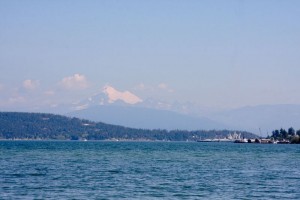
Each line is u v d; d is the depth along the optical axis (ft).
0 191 274.36
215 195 269.03
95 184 312.09
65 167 446.60
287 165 515.50
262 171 426.92
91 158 614.75
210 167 471.62
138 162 540.11
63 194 266.36
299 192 283.79
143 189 291.17
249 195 270.46
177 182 328.90
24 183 311.88
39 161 531.50
